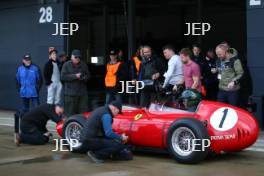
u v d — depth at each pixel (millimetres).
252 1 11414
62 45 14992
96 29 16672
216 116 8250
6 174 7754
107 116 8383
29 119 10117
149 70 11094
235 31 16656
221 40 16797
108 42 16391
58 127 9711
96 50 16656
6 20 16844
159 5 17578
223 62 9688
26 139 10148
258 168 7898
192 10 17172
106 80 12641
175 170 7793
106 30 16359
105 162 8492
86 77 11289
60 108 9875
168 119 8445
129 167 8078
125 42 16578
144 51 11141
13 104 16797
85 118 9258
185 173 7578
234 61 9531
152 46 17969
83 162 8539
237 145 8305
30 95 12961
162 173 7609
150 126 8555
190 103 8594
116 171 7801
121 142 8562
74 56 11102
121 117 9016
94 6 16469
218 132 8141
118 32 16891
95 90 16000
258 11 11352
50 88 12922
